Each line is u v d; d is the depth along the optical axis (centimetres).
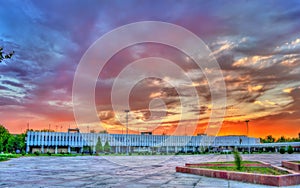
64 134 7194
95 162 2725
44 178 1219
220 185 958
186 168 1443
